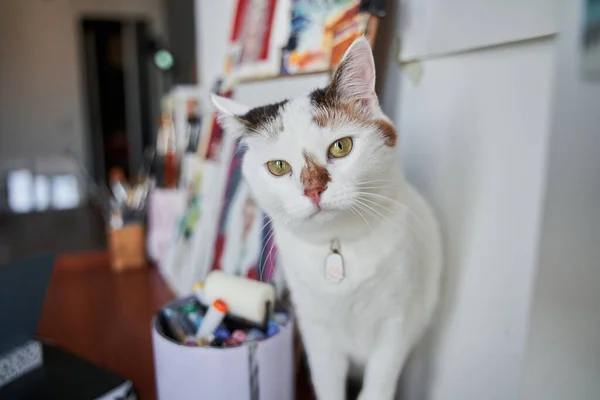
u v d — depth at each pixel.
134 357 0.97
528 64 0.55
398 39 0.74
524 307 0.59
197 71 1.67
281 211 0.65
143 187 1.67
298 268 0.66
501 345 0.63
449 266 0.71
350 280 0.62
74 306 1.21
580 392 0.46
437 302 0.72
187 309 0.82
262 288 0.75
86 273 1.46
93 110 3.89
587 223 0.42
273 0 1.04
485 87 0.61
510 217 0.60
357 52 0.59
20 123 3.73
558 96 0.44
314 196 0.58
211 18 1.48
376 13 0.69
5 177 3.45
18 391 0.78
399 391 0.84
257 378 0.69
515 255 0.59
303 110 0.62
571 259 0.44
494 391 0.64
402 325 0.66
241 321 0.79
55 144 3.86
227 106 0.71
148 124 3.96
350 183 0.59
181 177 1.55
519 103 0.57
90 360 0.95
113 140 3.97
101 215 2.24
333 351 0.73
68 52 3.76
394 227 0.62
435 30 0.66
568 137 0.43
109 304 1.22
